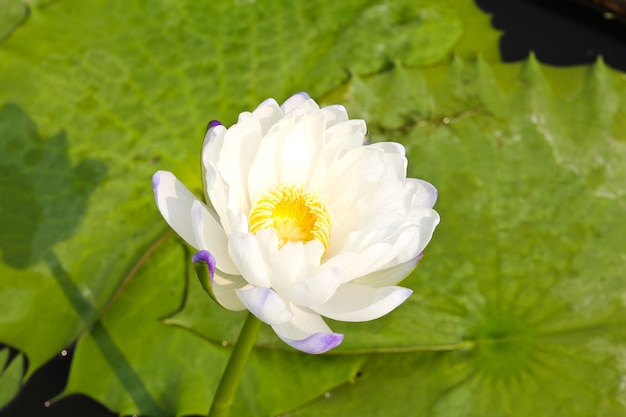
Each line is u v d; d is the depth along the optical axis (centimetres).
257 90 112
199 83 112
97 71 111
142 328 102
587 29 121
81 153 107
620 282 105
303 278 87
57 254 104
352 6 119
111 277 104
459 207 107
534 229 106
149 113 109
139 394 100
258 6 117
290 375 101
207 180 87
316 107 89
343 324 101
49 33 112
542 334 103
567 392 100
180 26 114
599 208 108
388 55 117
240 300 88
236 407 100
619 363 102
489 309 103
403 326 102
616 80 113
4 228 104
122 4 114
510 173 108
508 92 112
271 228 89
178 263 105
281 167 90
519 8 122
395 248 88
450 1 121
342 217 90
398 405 100
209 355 101
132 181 107
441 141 109
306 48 116
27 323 102
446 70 113
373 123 110
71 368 100
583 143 110
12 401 99
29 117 107
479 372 101
